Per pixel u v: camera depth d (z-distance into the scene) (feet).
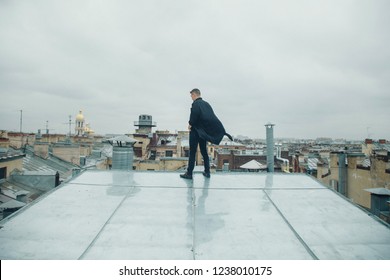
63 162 90.68
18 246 10.92
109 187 17.98
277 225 13.21
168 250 10.93
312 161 109.50
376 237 12.25
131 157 31.91
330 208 15.21
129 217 13.69
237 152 149.69
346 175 69.77
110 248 10.96
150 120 233.76
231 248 11.21
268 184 19.22
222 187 18.34
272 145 28.40
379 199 41.63
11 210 31.68
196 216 13.96
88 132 341.21
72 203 15.28
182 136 195.42
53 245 11.06
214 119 18.51
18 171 59.62
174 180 19.77
